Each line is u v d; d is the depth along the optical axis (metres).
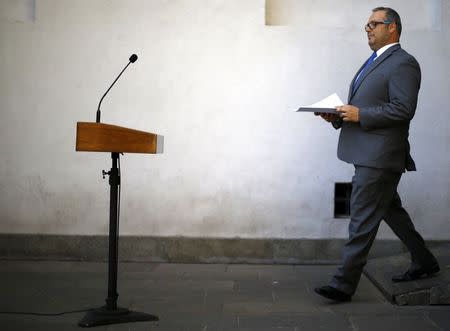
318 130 5.58
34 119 5.67
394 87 4.25
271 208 5.61
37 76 5.65
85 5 5.61
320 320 3.99
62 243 5.67
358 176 4.32
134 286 4.85
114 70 5.63
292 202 5.61
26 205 5.68
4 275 5.15
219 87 5.59
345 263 4.33
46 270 5.34
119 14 5.60
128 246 5.65
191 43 5.59
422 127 5.57
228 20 5.57
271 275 5.23
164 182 5.64
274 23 5.74
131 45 5.61
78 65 5.63
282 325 3.88
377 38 4.42
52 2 5.61
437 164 5.57
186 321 3.96
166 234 5.66
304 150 5.60
